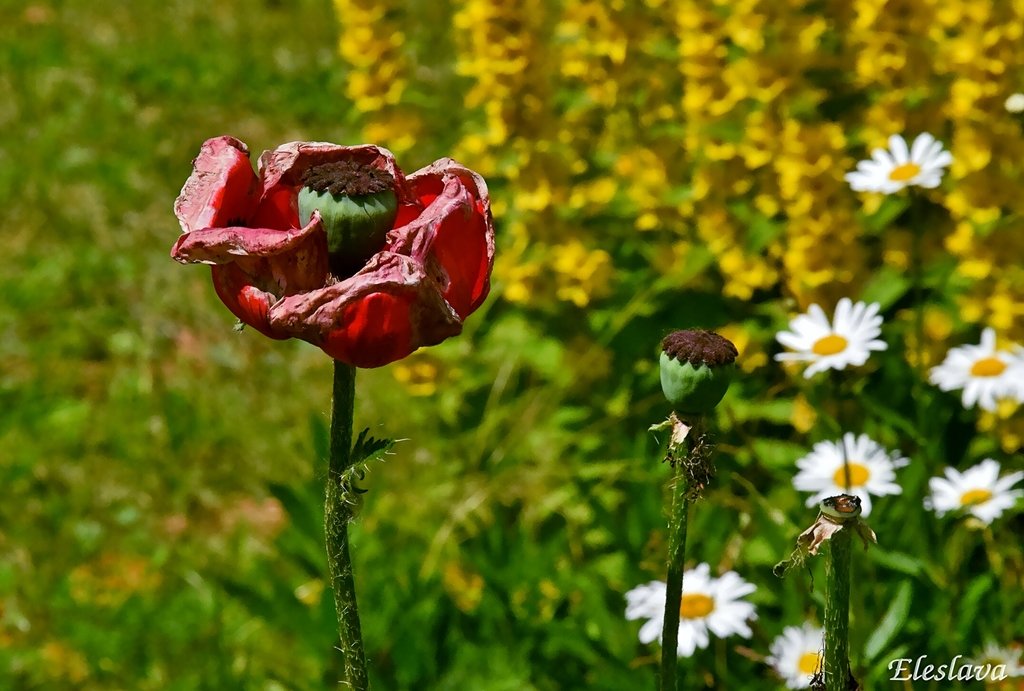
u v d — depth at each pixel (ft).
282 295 4.08
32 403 6.56
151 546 6.06
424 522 5.90
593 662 5.26
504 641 5.34
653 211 6.06
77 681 5.62
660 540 5.54
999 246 5.65
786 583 5.28
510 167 6.05
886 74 5.79
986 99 5.66
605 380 6.07
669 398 4.33
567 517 5.81
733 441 5.84
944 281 5.88
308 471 6.23
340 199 4.07
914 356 5.74
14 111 9.71
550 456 6.00
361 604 5.43
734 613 5.09
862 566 5.30
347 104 9.72
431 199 4.15
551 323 6.15
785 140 5.75
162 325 7.13
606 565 5.60
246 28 11.05
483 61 5.97
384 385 6.43
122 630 5.70
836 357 5.25
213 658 5.59
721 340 4.31
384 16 6.21
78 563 6.00
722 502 5.63
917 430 5.54
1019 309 5.59
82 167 8.82
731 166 5.95
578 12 6.03
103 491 6.22
